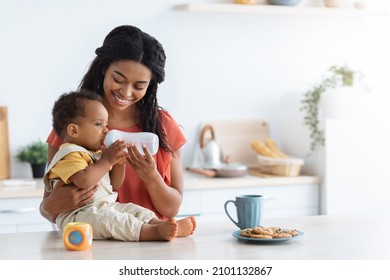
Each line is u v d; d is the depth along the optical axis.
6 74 4.70
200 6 4.88
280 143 5.38
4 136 4.68
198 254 2.19
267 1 5.23
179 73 5.11
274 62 5.38
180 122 5.15
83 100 2.55
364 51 5.62
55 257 2.17
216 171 4.81
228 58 5.25
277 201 4.80
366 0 5.58
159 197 2.66
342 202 4.88
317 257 2.14
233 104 5.29
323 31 5.50
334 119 4.84
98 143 2.59
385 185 4.97
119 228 2.39
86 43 4.85
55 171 2.46
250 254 2.18
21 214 4.20
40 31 4.75
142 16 4.98
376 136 4.93
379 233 2.51
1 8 4.66
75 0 4.80
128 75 2.54
